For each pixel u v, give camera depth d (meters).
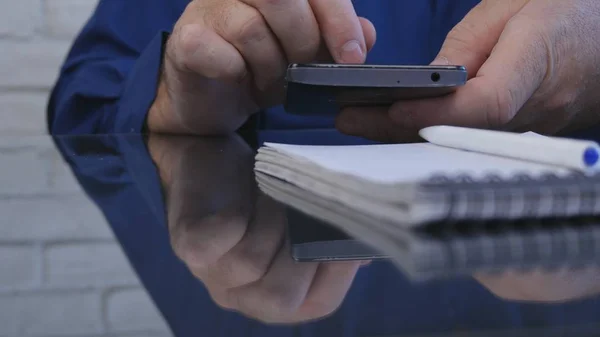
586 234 0.22
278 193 0.34
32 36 1.29
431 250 0.20
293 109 0.52
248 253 0.23
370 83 0.43
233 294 0.19
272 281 0.19
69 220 0.29
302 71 0.43
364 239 0.23
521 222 0.22
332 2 0.54
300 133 0.74
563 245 0.21
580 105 0.58
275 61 0.57
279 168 0.38
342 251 0.22
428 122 0.48
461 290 0.18
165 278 0.20
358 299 0.18
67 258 0.23
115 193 0.35
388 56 1.10
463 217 0.21
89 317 0.17
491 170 0.28
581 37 0.55
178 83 0.63
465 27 0.57
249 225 0.27
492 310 0.16
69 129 0.87
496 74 0.48
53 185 0.38
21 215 0.30
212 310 0.17
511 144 0.32
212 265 0.22
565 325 0.15
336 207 0.29
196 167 0.46
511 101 0.48
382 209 0.24
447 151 0.37
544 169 0.28
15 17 1.28
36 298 0.19
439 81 0.43
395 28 1.11
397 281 0.18
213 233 0.26
